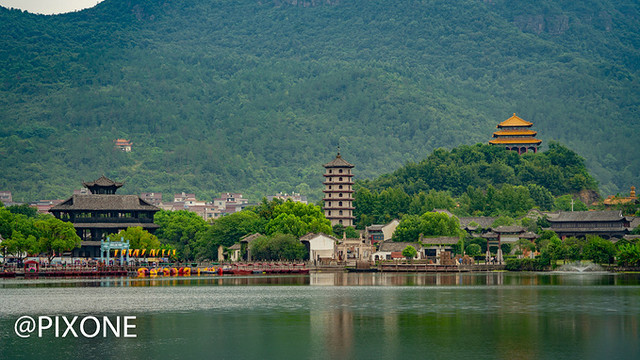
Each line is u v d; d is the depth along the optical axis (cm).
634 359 12788
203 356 13225
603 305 18425
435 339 14312
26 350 13775
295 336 14675
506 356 13038
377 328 15425
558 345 13750
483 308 18012
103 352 13588
